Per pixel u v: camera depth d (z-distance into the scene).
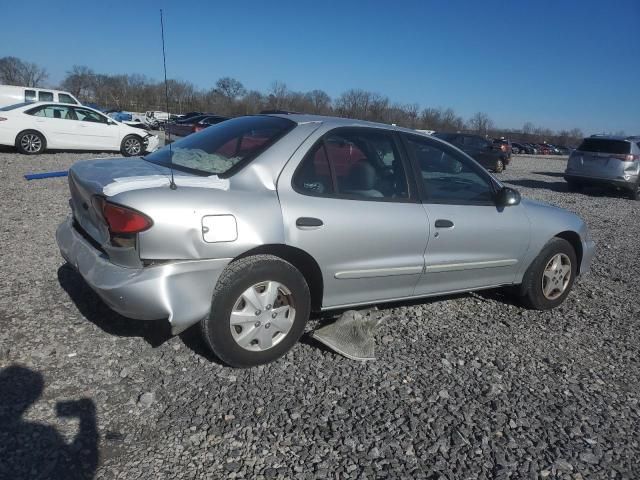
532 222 4.55
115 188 2.93
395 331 4.11
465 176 4.25
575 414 3.21
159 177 3.09
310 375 3.33
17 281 4.38
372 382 3.32
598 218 11.18
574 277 5.03
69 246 3.43
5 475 2.28
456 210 4.07
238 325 3.18
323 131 3.53
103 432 2.63
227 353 3.17
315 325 4.01
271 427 2.78
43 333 3.52
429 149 4.09
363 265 3.59
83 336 3.53
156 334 3.63
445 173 4.13
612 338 4.46
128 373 3.15
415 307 4.65
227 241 2.99
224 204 3.01
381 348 3.79
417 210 3.82
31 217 6.76
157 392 3.00
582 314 4.96
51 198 8.06
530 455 2.78
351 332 3.73
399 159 3.88
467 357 3.80
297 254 3.34
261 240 3.09
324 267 3.43
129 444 2.57
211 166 3.32
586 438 2.97
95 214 3.09
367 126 3.80
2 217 6.61
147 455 2.50
